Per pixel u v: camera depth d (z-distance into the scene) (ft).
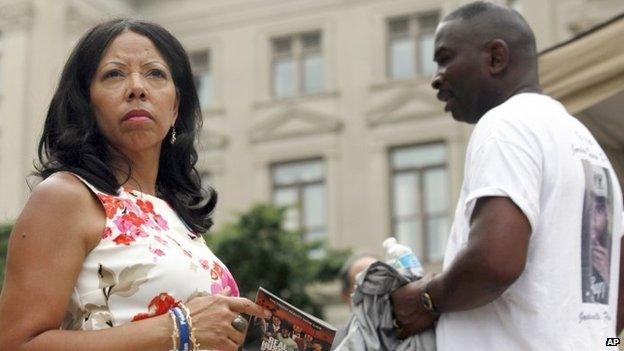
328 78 68.33
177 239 7.48
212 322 6.79
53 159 7.36
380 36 67.31
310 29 69.26
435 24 66.08
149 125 7.53
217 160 70.23
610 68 12.19
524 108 8.51
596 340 8.18
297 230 57.00
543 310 8.01
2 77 67.92
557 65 12.57
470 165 8.44
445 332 8.33
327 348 7.46
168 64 7.93
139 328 6.63
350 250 55.88
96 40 7.64
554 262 8.13
